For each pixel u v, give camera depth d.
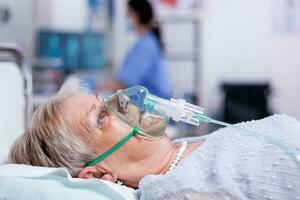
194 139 1.33
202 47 4.25
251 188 0.99
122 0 4.21
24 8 3.37
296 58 4.30
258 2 4.26
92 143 1.15
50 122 1.16
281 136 1.09
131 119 1.17
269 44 4.30
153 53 2.93
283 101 4.36
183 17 4.24
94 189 1.06
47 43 3.34
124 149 1.15
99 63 3.72
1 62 1.48
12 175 1.09
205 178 1.03
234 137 1.13
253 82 4.19
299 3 4.23
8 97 1.47
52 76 3.17
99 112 1.18
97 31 3.91
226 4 4.29
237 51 4.33
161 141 1.20
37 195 1.04
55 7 3.59
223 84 4.05
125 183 1.18
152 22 2.96
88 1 3.82
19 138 1.24
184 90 4.20
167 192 1.00
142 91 1.19
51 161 1.15
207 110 4.32
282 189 0.98
